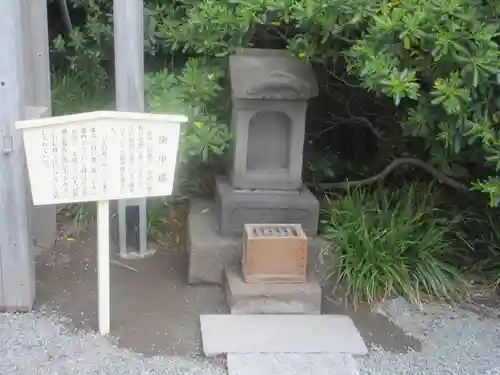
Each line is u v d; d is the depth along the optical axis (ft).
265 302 7.97
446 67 7.30
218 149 8.57
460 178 9.49
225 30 8.80
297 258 8.05
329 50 8.60
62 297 8.29
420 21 6.95
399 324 8.07
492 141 7.44
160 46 10.12
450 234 9.51
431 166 9.58
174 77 9.25
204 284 8.71
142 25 8.95
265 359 7.04
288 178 8.85
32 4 9.02
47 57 9.32
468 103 7.31
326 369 6.93
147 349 7.28
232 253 8.61
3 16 6.89
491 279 9.12
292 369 6.89
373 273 8.48
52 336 7.38
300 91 8.28
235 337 7.42
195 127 8.57
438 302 8.59
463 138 7.77
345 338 7.52
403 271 8.57
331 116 10.66
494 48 7.00
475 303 8.64
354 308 8.32
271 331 7.57
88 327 7.65
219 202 8.90
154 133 6.99
